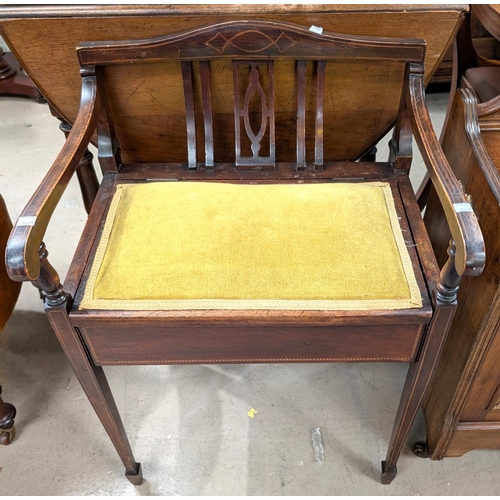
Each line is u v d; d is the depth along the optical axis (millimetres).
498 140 933
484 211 855
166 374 1341
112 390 1309
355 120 1096
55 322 785
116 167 1032
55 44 967
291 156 1166
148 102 1051
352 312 781
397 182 998
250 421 1234
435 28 954
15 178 1951
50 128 2229
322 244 847
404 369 1340
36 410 1271
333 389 1298
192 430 1221
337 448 1185
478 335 879
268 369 1346
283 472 1146
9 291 1136
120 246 855
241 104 1059
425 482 1128
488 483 1126
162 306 792
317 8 912
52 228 1743
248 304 791
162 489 1126
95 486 1135
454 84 1509
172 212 899
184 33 899
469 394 985
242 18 910
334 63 991
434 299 775
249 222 881
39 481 1145
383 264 824
